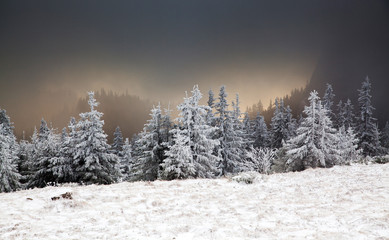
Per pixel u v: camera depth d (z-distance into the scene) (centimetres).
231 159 3225
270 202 1116
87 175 2375
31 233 785
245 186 1453
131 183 1558
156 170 2562
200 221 907
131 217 960
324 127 2569
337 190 1227
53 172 2378
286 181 1533
